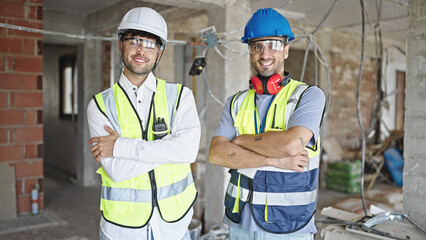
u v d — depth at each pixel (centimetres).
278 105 163
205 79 329
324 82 626
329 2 454
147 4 419
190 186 166
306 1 447
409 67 237
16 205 402
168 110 160
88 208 433
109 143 149
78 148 559
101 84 546
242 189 164
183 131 156
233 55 337
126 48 155
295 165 152
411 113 237
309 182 159
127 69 161
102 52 543
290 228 156
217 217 344
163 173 155
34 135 412
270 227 157
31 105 408
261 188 159
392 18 532
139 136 156
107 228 152
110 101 159
